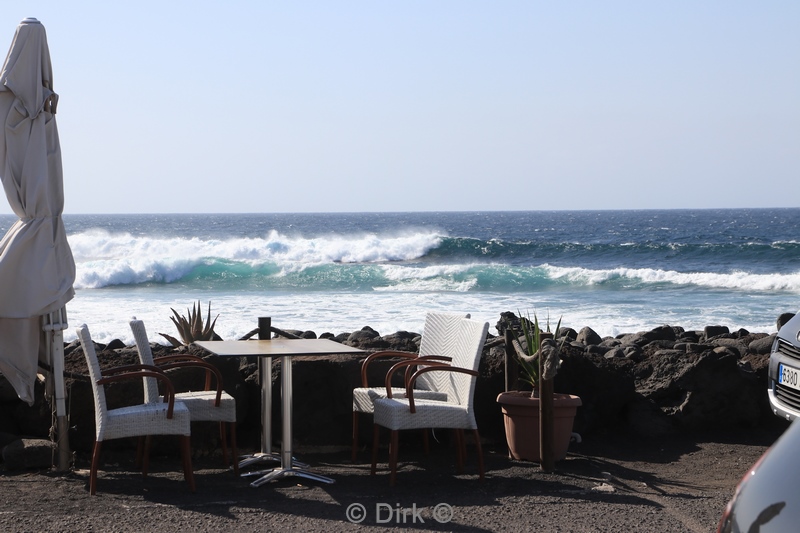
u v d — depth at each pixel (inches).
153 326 664.4
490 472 238.7
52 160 233.5
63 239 234.4
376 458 236.1
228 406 233.5
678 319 740.0
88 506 200.1
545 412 238.2
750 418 293.3
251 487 220.2
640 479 232.2
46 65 234.2
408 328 644.7
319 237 3016.7
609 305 852.0
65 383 245.3
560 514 198.7
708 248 1565.0
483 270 1139.3
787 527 81.0
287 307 800.9
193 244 1482.5
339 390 263.9
